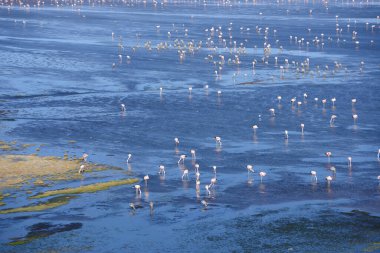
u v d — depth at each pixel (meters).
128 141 107.81
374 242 67.44
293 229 70.88
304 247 66.56
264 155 99.12
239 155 99.19
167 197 81.06
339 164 94.19
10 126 117.81
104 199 80.50
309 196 80.81
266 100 138.75
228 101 138.00
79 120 122.69
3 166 92.81
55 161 95.50
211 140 108.31
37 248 66.88
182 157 95.25
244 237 69.12
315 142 106.50
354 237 68.62
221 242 68.00
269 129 115.31
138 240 68.69
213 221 73.38
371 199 79.50
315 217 74.06
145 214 75.62
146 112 129.00
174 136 110.88
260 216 74.56
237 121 121.19
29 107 133.50
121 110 130.62
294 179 87.44
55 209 77.31
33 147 104.12
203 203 77.75
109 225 72.62
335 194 81.31
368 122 119.94
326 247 66.44
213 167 91.50
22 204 78.81
